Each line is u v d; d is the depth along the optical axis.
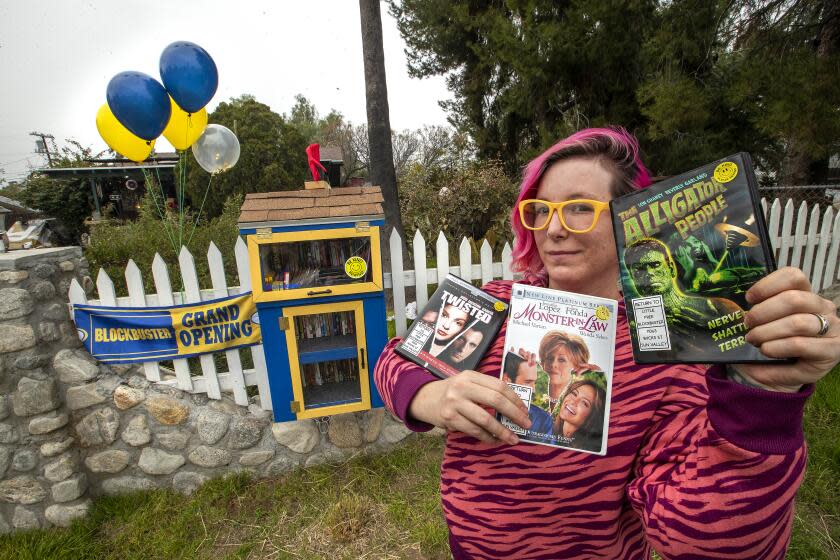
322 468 2.74
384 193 5.21
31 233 6.54
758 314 0.52
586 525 0.82
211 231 4.96
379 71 4.99
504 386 0.77
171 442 2.64
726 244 0.61
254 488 2.64
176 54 3.07
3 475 2.36
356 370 2.73
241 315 2.61
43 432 2.38
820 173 7.61
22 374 2.34
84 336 2.49
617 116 7.75
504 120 10.64
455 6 9.59
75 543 2.31
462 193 7.09
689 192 0.65
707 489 0.58
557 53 7.25
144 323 2.52
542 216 0.92
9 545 2.32
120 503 2.55
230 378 2.69
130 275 2.51
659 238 0.67
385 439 2.84
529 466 0.83
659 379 0.77
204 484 2.65
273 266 2.43
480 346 0.92
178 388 2.65
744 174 0.61
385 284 2.89
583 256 0.87
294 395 2.39
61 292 2.50
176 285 4.03
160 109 3.04
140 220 5.60
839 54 4.44
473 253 5.76
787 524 0.58
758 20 6.14
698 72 6.47
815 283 4.11
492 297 0.98
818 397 2.96
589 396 0.78
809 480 2.38
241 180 14.47
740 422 0.55
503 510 0.86
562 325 0.82
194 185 13.60
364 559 2.13
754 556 0.57
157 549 2.26
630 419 0.77
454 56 10.84
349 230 2.20
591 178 0.85
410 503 2.43
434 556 2.13
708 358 0.60
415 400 0.87
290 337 2.31
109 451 2.59
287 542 2.25
